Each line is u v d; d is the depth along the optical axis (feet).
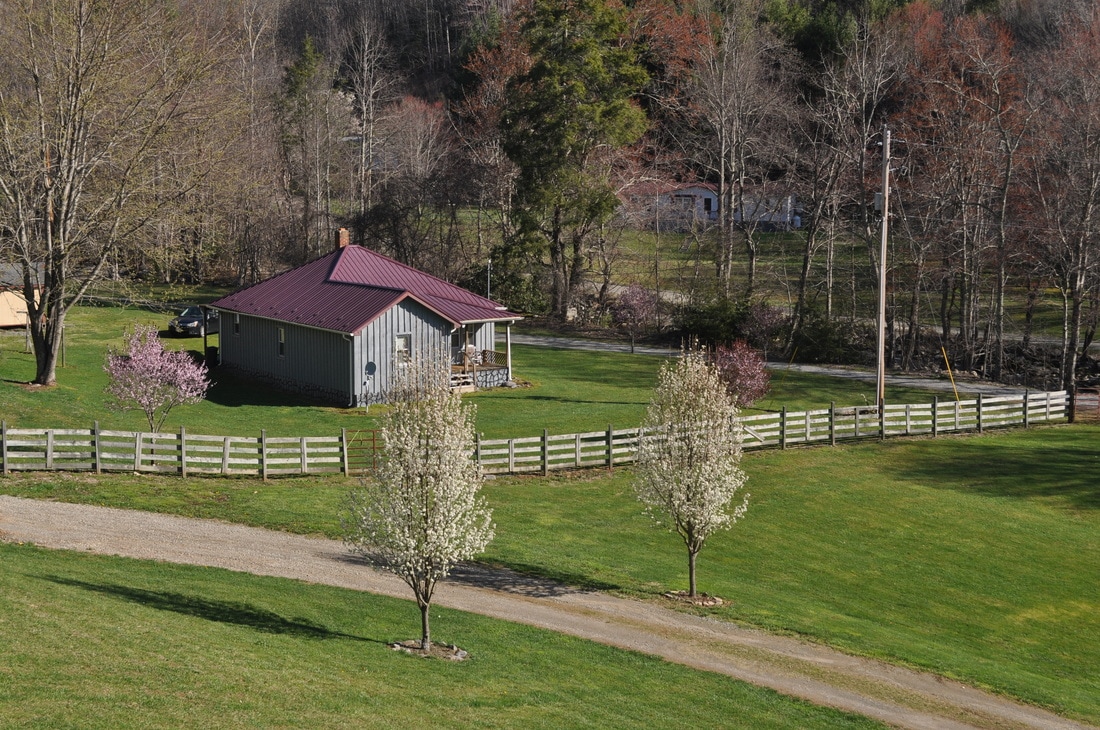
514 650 59.98
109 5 124.16
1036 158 183.21
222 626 56.34
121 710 40.73
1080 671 66.85
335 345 140.87
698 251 230.68
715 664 61.26
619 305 226.79
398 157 306.35
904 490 105.19
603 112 219.82
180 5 274.77
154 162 139.23
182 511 83.92
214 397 143.54
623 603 71.67
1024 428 135.85
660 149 274.36
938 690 60.23
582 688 54.70
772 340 197.88
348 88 366.43
